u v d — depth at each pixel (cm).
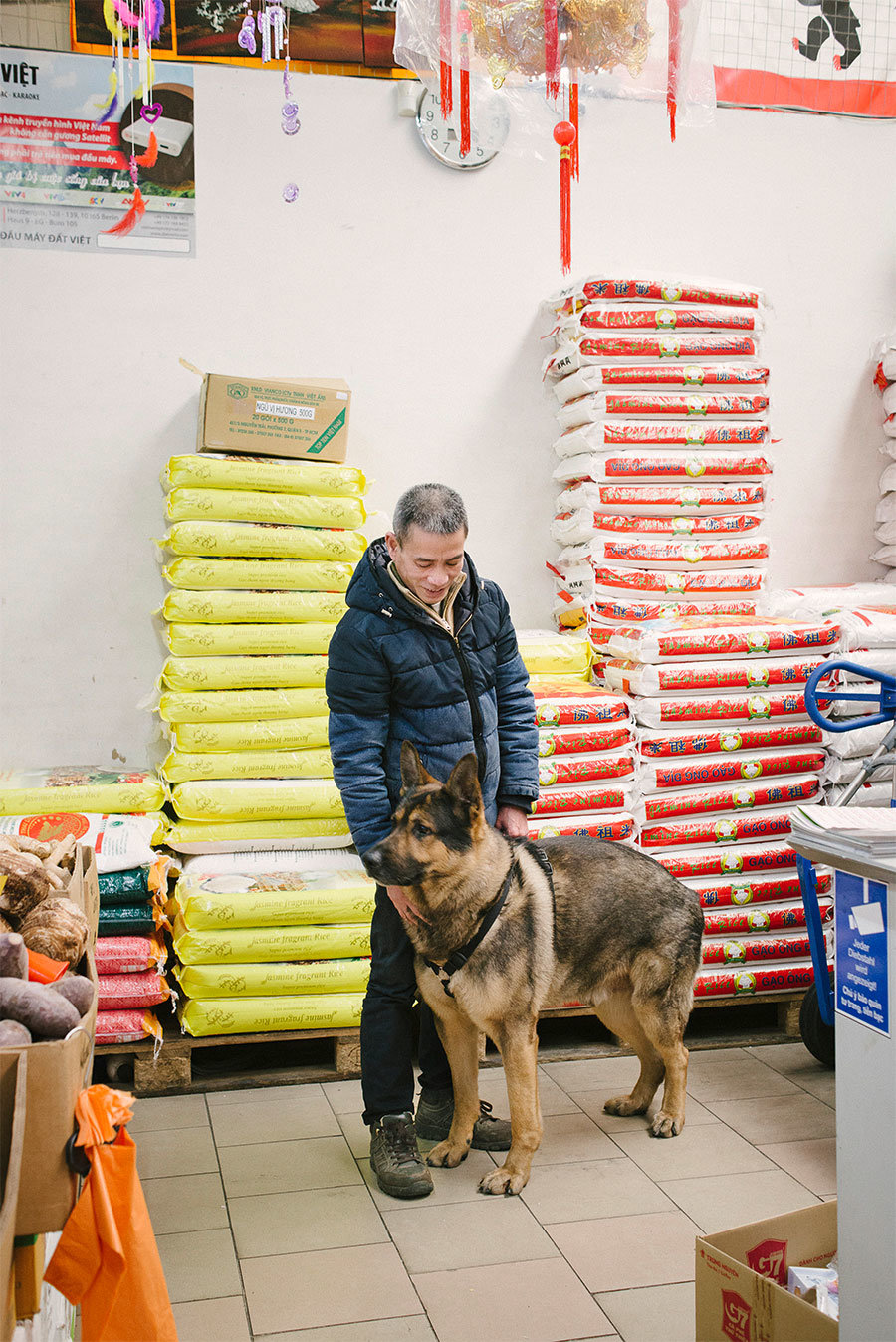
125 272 395
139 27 382
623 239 438
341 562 366
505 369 430
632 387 387
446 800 254
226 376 359
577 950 285
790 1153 288
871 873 153
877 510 463
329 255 412
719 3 438
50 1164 141
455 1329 211
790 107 449
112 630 402
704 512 393
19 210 386
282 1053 362
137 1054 327
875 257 462
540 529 438
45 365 391
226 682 352
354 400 417
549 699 355
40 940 175
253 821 351
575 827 354
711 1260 180
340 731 268
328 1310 217
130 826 331
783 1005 373
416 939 263
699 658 361
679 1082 300
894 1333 150
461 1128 286
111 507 399
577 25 278
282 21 399
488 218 425
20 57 382
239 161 402
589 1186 270
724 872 361
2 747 394
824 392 461
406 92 410
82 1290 144
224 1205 260
